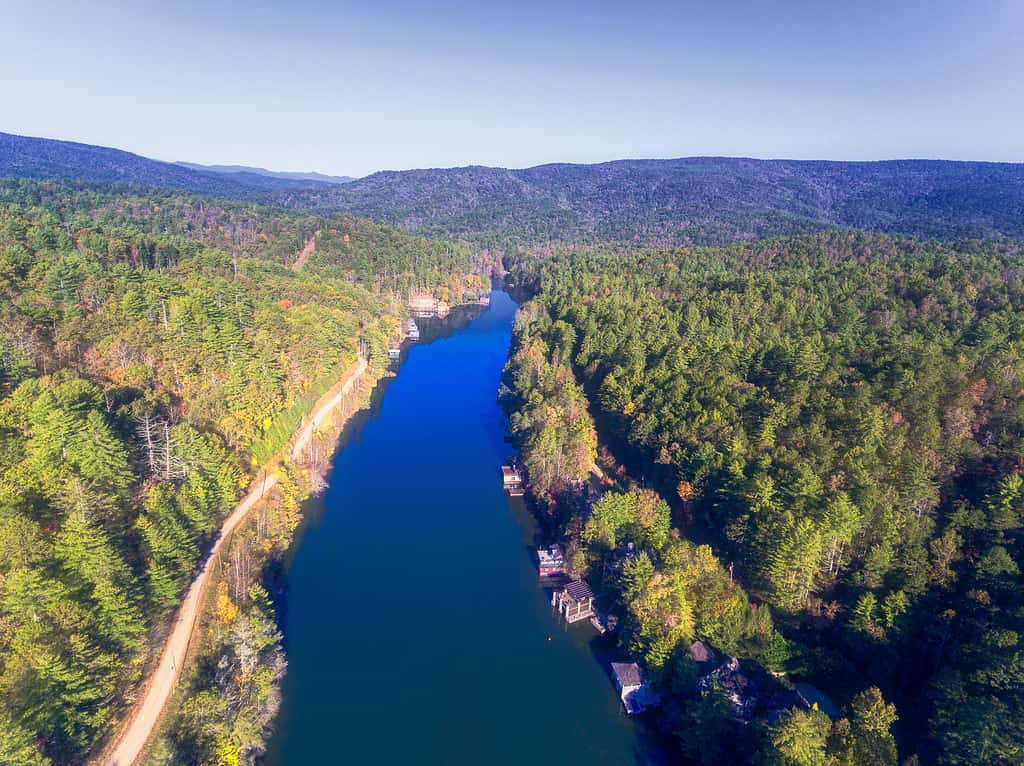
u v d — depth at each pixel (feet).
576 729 281.33
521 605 361.51
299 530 424.87
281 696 289.33
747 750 241.14
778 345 493.77
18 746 186.29
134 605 253.85
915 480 324.19
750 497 339.36
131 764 221.05
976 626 256.73
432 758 265.34
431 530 435.12
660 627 299.79
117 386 375.66
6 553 231.71
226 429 406.82
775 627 307.78
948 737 223.30
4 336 362.33
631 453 461.78
